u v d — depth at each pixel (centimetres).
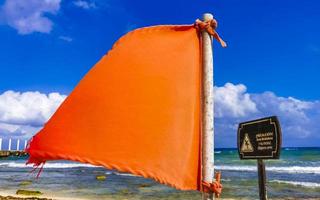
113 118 263
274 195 2445
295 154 7800
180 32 304
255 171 4500
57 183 3234
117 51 279
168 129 281
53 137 249
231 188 2811
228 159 6975
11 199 2153
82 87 264
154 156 273
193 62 304
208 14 313
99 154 255
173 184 280
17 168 5491
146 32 291
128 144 264
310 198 2309
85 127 255
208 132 303
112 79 270
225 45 316
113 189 2783
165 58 291
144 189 2767
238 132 589
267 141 494
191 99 300
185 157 292
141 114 272
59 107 257
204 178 297
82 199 2264
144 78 278
